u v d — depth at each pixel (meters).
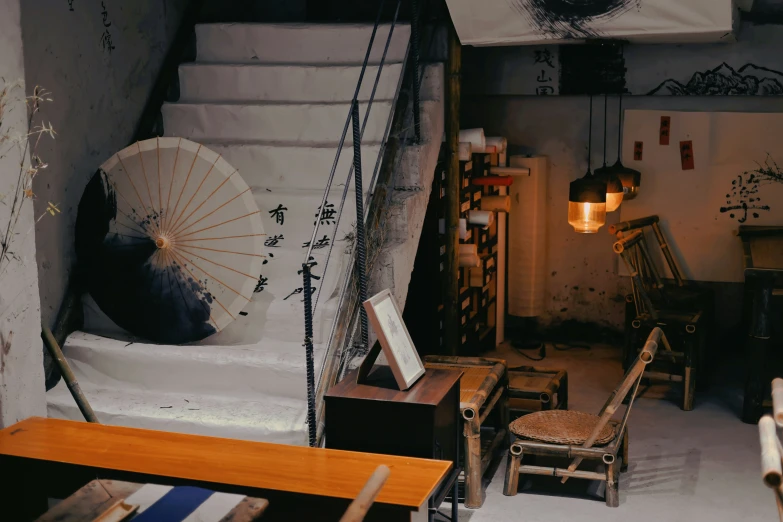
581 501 4.36
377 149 5.00
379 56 5.57
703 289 6.44
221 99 5.64
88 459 3.23
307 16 6.74
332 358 4.25
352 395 3.66
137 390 4.57
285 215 4.93
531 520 4.16
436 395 3.66
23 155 3.47
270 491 3.01
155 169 4.68
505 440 5.09
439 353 5.85
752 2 5.20
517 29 5.03
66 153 4.88
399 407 3.59
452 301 5.64
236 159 5.21
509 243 6.90
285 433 4.08
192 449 3.34
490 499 4.40
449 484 3.76
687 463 4.77
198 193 4.62
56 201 4.80
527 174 6.49
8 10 3.37
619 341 6.95
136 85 5.48
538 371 5.37
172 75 5.70
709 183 6.50
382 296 3.89
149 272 4.64
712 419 5.41
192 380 4.50
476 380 4.71
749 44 5.97
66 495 3.30
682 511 4.22
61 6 4.79
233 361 4.42
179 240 4.62
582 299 6.99
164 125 5.55
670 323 5.62
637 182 6.39
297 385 4.36
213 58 5.86
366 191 4.90
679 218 6.61
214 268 4.57
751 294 6.48
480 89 6.52
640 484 4.53
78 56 4.95
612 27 4.79
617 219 6.78
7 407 3.51
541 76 6.39
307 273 3.80
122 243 4.68
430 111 5.25
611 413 4.18
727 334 6.68
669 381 5.87
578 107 6.73
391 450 3.63
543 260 6.90
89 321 4.93
